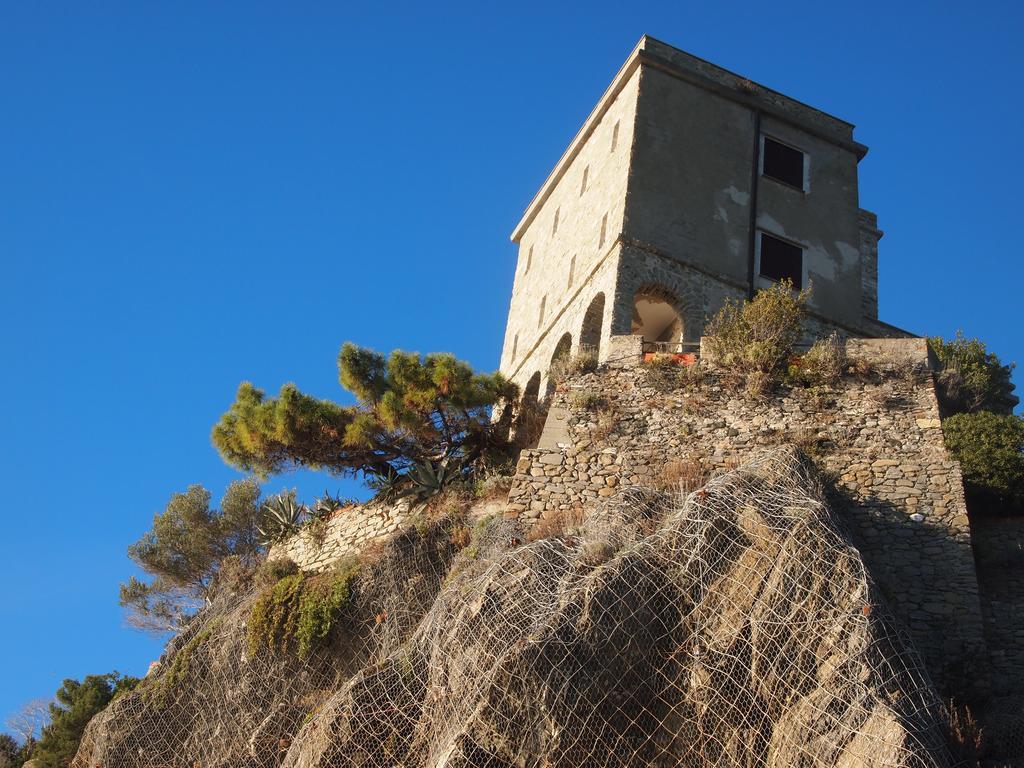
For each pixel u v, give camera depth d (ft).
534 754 62.18
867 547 80.79
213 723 82.58
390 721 67.10
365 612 83.05
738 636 65.10
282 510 107.55
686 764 62.69
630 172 113.09
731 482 72.79
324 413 99.60
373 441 100.27
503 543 80.74
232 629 86.84
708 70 123.95
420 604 82.43
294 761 67.97
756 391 89.56
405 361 101.71
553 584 68.69
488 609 67.82
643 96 118.21
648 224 110.93
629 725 63.46
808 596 65.26
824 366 90.68
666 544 69.21
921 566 79.51
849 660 62.44
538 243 134.10
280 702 81.66
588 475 86.99
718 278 111.24
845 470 84.94
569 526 79.66
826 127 127.03
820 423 87.92
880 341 91.81
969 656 75.10
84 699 98.48
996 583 81.92
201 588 129.29
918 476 83.82
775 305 95.25
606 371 93.09
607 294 107.45
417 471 97.09
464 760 61.77
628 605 66.39
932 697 62.23
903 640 64.13
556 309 119.03
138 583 128.47
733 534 69.00
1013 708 71.15
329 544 98.43
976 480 87.71
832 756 59.88
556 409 90.99
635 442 88.58
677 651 65.77
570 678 63.52
